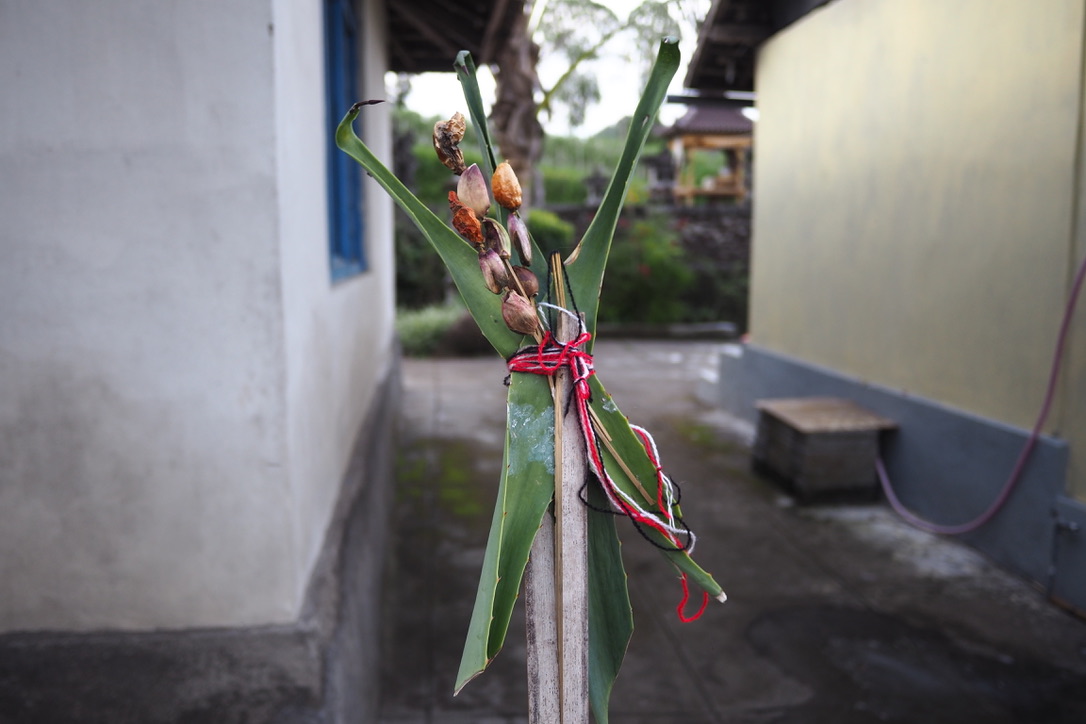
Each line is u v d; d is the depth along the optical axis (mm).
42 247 1900
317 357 2500
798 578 3996
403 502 5156
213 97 1890
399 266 13758
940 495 4543
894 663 3211
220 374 1948
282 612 1987
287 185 2045
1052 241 3715
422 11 6574
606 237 1143
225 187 1911
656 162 17703
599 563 1167
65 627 1968
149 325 1930
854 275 5492
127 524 1961
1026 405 3922
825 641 3387
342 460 3127
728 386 7656
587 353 1119
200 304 1934
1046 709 2916
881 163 5117
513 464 1066
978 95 4180
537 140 10406
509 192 1084
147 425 1947
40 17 1852
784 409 5348
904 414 4883
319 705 1958
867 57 5242
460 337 11312
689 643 3385
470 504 5105
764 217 6965
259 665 1941
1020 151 3895
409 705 2945
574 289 1141
